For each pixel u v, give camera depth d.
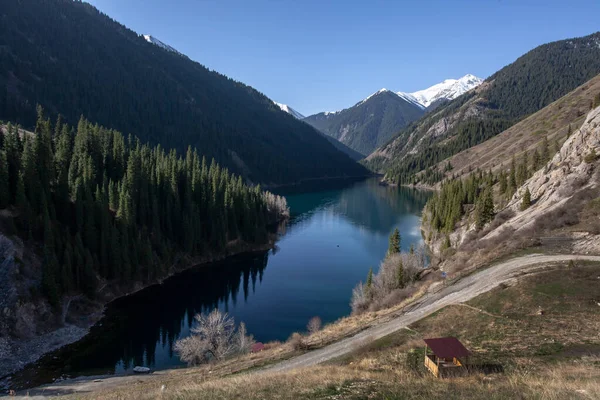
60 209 75.19
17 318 57.16
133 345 60.84
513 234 67.25
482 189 122.44
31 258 64.69
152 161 114.19
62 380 48.94
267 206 157.12
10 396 42.75
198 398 21.59
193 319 70.75
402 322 45.31
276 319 70.06
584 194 64.56
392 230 143.50
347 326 52.50
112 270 78.19
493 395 18.08
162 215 98.75
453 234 100.69
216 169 138.12
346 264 104.31
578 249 53.09
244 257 110.25
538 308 38.06
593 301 37.16
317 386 22.08
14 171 70.75
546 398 16.75
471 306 42.69
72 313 66.12
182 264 98.25
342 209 191.00
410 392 19.91
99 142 101.38
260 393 21.50
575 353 28.53
